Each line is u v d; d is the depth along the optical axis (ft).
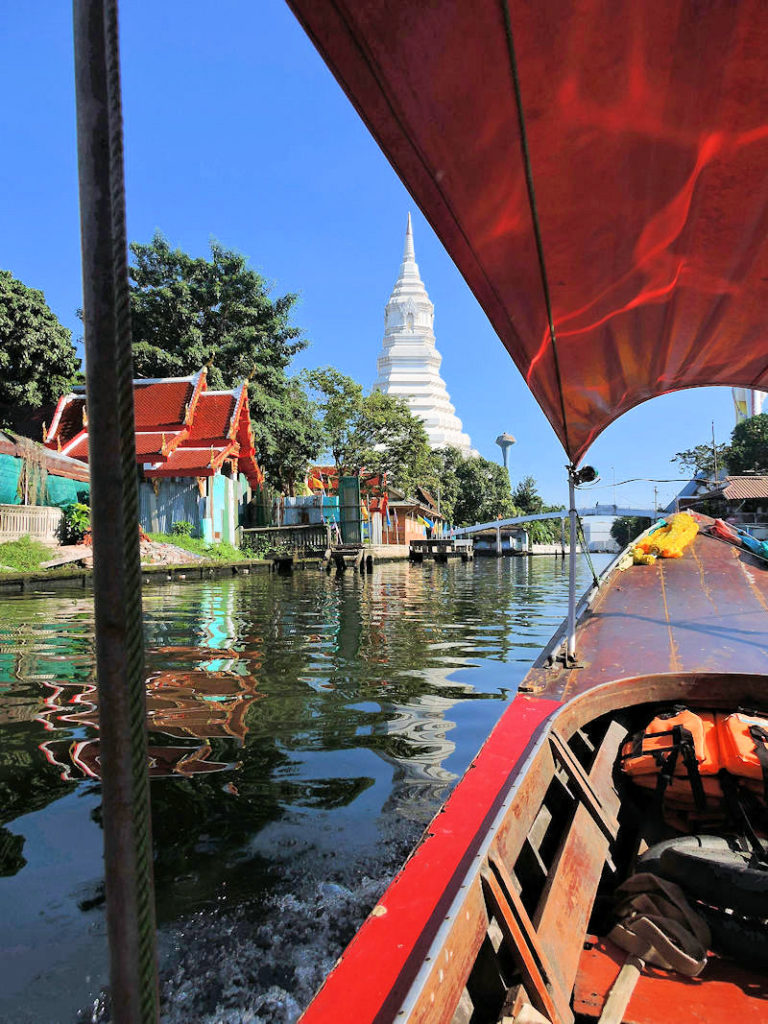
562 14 5.86
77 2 2.32
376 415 137.69
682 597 26.91
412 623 41.22
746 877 8.07
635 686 14.20
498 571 119.96
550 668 16.99
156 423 88.38
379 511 158.71
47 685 22.66
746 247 9.57
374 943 6.19
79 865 11.15
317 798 13.87
